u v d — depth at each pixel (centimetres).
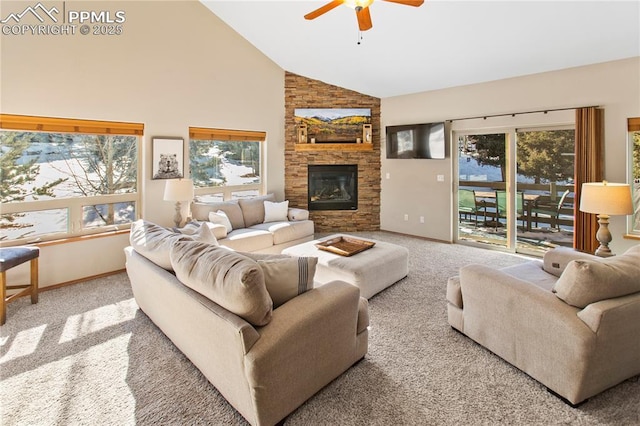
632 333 176
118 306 305
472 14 347
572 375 170
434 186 550
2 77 313
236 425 164
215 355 170
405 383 194
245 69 533
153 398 183
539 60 402
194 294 183
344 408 174
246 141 561
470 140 513
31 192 349
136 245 257
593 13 313
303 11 414
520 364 200
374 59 482
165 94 436
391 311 290
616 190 271
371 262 321
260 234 436
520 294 196
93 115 371
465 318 242
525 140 460
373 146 615
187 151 466
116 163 411
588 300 171
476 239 519
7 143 332
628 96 368
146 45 413
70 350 232
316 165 612
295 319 165
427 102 547
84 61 362
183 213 468
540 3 315
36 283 311
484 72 455
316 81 597
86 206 388
